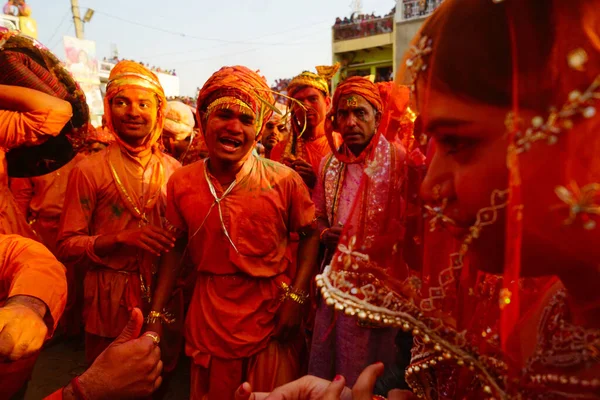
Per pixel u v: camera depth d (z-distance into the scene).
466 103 0.48
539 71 0.44
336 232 2.02
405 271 0.72
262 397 0.85
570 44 0.42
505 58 0.45
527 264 0.50
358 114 2.04
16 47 1.79
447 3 0.53
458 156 0.51
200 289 1.81
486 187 0.48
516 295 0.55
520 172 0.45
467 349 0.62
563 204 0.43
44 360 3.21
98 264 2.21
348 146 2.12
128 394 1.06
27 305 1.09
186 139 3.95
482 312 0.69
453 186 0.53
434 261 0.70
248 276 1.72
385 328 1.72
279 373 1.77
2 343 0.96
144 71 2.30
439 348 0.63
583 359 0.49
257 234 1.71
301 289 1.81
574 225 0.44
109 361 1.06
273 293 1.78
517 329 0.60
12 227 1.86
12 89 1.73
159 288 1.84
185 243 1.91
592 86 0.40
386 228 0.73
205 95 1.70
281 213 1.75
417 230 0.73
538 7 0.44
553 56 0.43
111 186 2.23
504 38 0.45
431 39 0.52
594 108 0.41
